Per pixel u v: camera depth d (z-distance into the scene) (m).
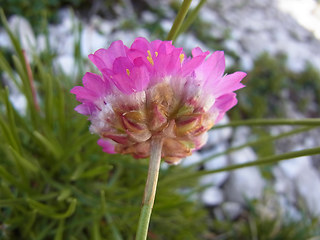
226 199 0.10
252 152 0.12
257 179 0.11
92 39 0.11
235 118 0.12
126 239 0.07
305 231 0.09
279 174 0.12
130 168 0.07
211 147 0.11
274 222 0.09
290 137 0.13
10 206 0.06
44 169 0.06
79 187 0.06
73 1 0.12
